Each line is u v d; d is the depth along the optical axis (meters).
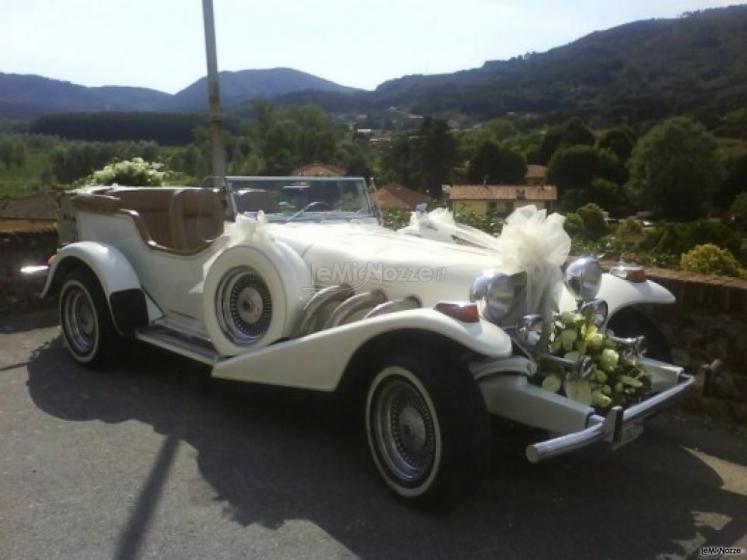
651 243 37.19
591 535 3.21
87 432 4.16
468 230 5.04
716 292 4.51
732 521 3.37
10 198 11.77
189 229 5.48
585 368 3.49
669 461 4.02
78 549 2.96
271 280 4.10
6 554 2.91
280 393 4.89
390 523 3.24
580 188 85.12
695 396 4.67
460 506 3.42
